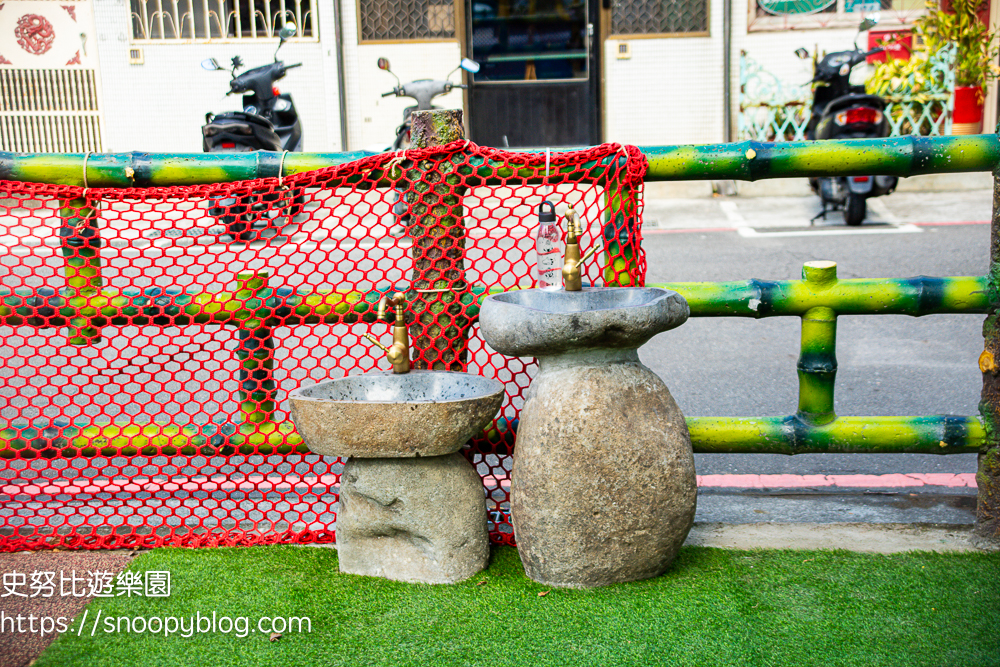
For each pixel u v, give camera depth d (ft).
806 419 9.68
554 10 39.22
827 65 31.32
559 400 7.96
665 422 8.09
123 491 11.39
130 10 38.45
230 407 14.87
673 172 9.25
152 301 9.54
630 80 39.06
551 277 9.46
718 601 8.00
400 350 8.93
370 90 39.45
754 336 19.34
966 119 35.83
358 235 28.27
